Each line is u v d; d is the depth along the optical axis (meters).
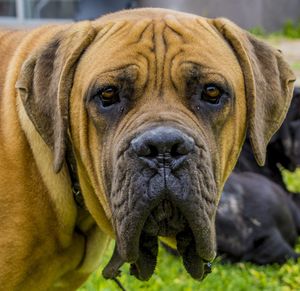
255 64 3.61
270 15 19.19
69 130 3.56
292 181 8.50
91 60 3.46
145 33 3.46
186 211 3.15
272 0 19.12
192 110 3.37
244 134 3.64
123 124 3.31
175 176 3.10
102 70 3.38
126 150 3.17
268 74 3.69
